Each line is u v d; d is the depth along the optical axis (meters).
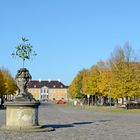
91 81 106.56
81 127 30.84
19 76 27.88
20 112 26.72
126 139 21.70
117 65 78.38
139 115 55.16
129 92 76.56
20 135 23.52
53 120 40.81
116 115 54.81
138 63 77.50
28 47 28.69
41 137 22.39
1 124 32.22
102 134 24.75
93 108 88.88
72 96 144.62
